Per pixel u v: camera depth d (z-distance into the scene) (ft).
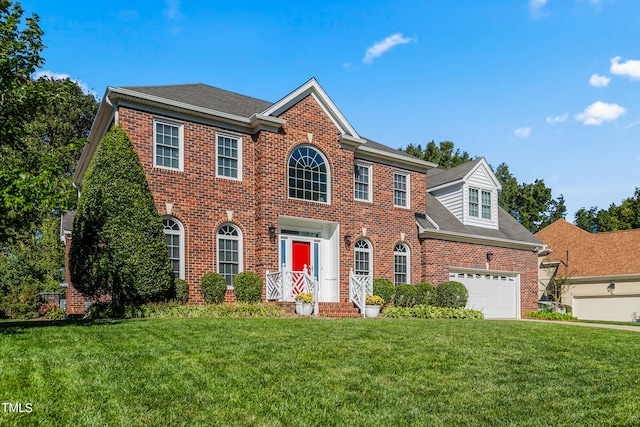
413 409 21.43
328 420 19.72
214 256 57.26
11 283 92.12
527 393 24.43
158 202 53.93
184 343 30.86
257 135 61.41
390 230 73.67
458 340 37.04
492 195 89.76
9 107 38.65
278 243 60.54
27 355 26.27
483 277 83.30
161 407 19.98
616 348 37.55
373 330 39.65
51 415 18.67
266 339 33.50
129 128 52.85
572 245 112.57
